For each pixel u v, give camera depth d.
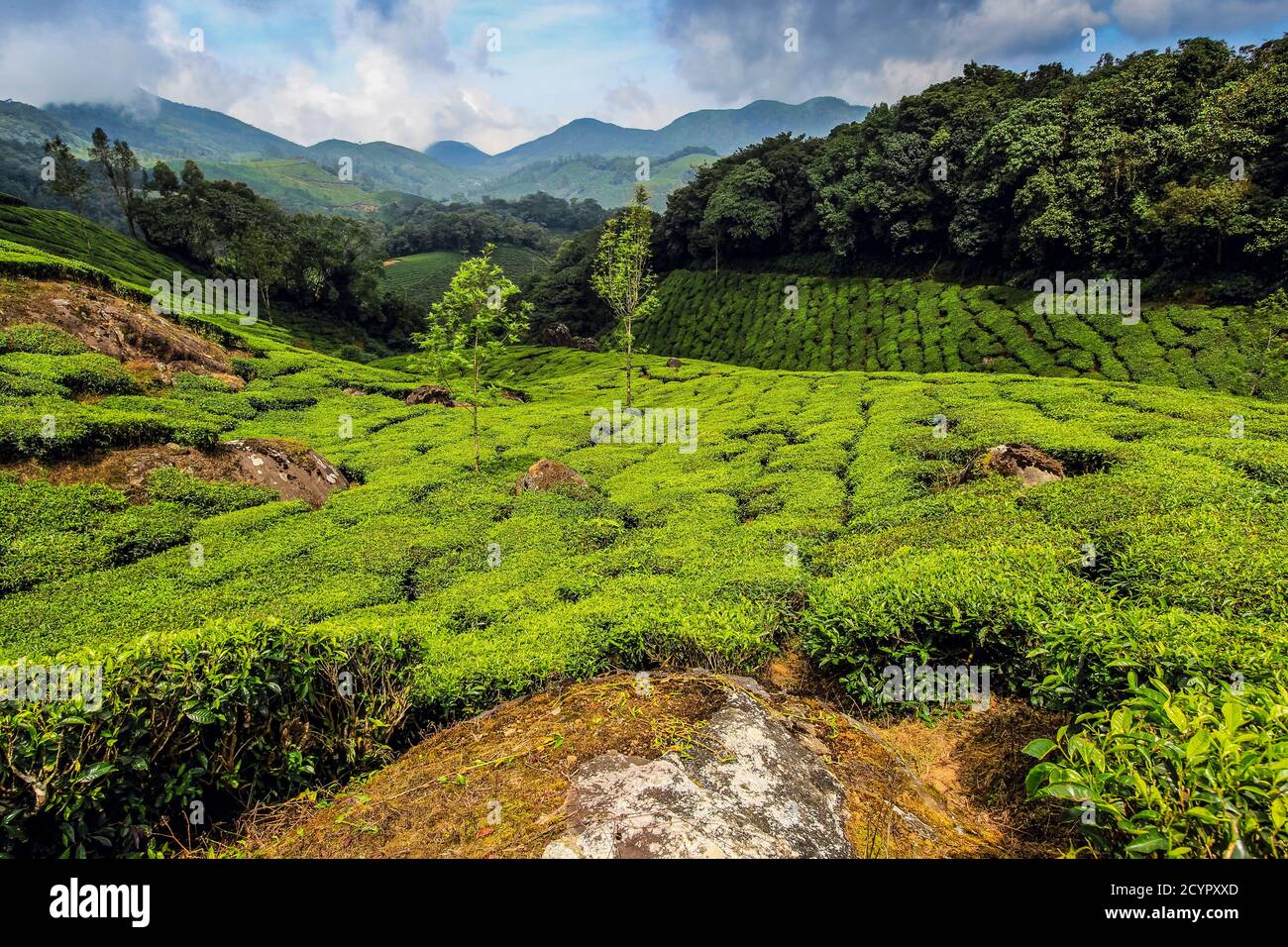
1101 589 7.53
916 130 70.88
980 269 65.56
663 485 19.80
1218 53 54.59
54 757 4.47
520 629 9.05
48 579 12.94
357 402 33.16
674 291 88.19
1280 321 37.69
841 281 74.38
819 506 16.36
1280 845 3.05
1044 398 25.98
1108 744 3.71
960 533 10.84
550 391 48.12
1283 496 10.68
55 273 30.14
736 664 7.59
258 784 5.70
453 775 5.12
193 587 12.67
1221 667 4.95
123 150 95.94
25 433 17.14
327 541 15.37
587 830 4.09
